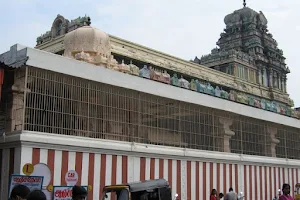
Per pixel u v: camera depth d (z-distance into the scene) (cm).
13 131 1605
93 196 1750
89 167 1761
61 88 1742
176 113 2278
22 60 1627
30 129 1656
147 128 2095
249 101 3153
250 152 2825
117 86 1931
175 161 2189
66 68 1736
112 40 3256
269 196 2891
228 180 2539
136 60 3397
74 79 1788
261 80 5788
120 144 1905
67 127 1739
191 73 4072
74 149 1714
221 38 6284
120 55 3241
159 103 2181
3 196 1590
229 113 2641
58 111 1719
